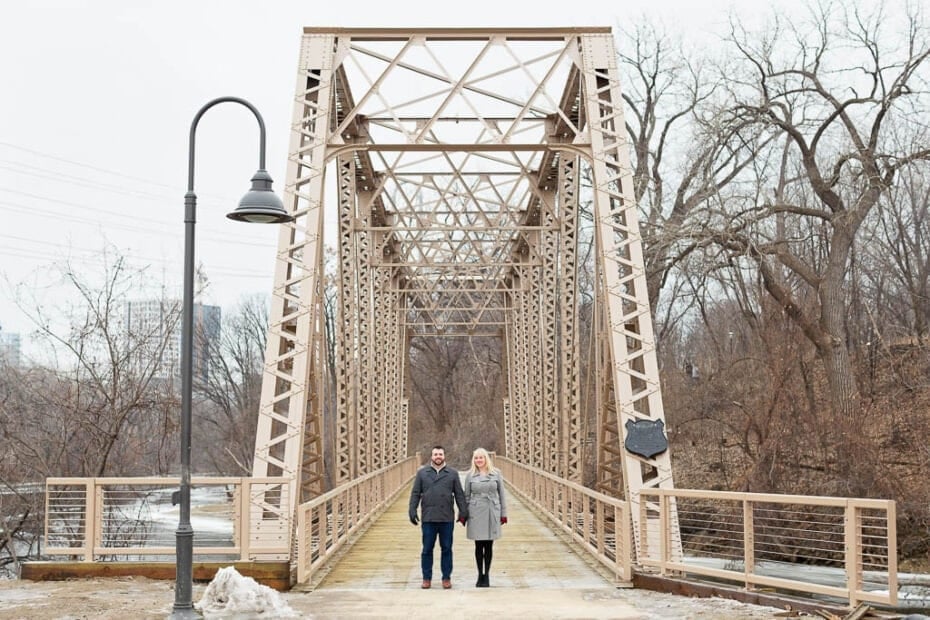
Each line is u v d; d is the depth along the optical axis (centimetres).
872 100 2755
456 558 1560
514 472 3509
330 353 6200
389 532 1980
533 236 3064
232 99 1004
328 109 1661
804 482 2753
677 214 3103
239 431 5725
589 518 1591
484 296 4450
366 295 2636
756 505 2658
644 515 1306
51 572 1245
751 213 2862
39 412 2380
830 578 2094
